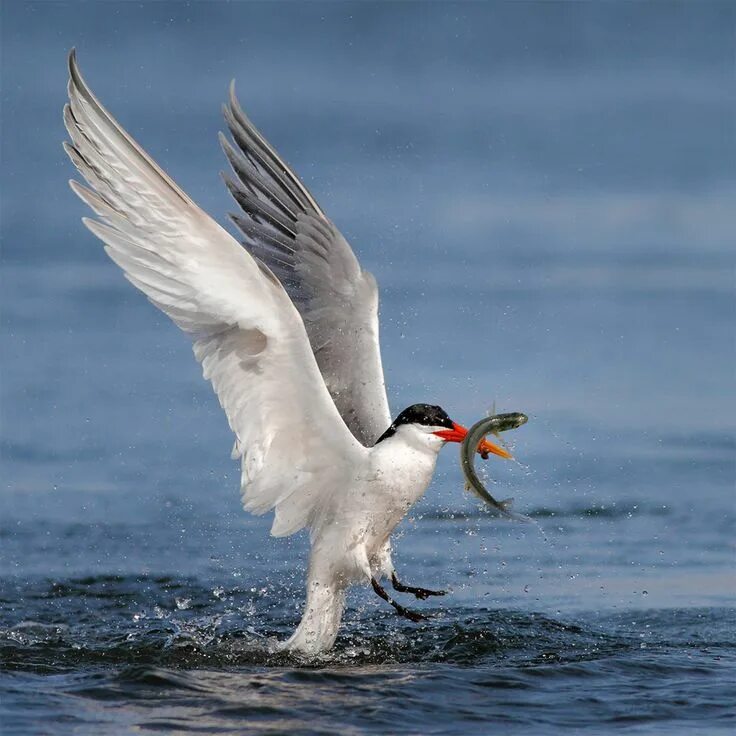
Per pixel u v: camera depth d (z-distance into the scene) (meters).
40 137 29.95
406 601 12.24
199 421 17.08
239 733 8.49
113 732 8.48
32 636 11.01
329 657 10.52
